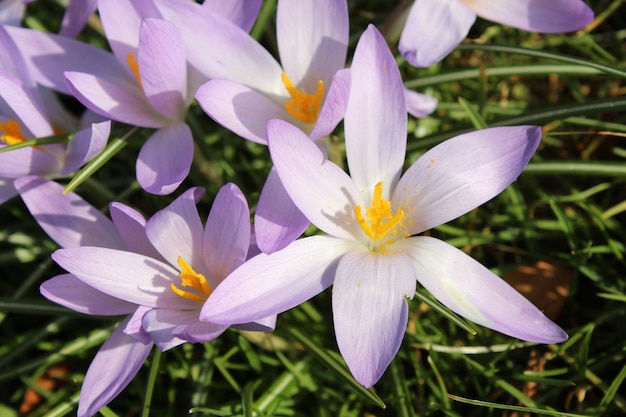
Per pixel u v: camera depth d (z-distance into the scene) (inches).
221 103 7.3
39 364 8.0
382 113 7.1
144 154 7.6
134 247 7.2
